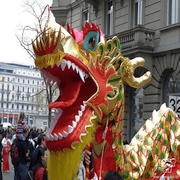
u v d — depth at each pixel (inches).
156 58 650.8
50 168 125.3
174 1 633.0
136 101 702.5
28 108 3484.3
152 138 165.3
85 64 126.6
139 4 708.7
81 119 124.9
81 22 896.9
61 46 119.4
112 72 137.3
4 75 3437.5
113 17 771.4
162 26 639.8
